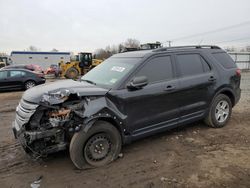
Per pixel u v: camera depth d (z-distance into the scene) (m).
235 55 41.94
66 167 4.15
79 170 4.04
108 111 4.10
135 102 4.42
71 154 3.92
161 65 4.90
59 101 3.86
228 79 5.92
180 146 4.88
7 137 5.66
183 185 3.52
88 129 3.92
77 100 4.04
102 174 3.90
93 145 4.05
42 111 3.91
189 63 5.36
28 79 15.79
